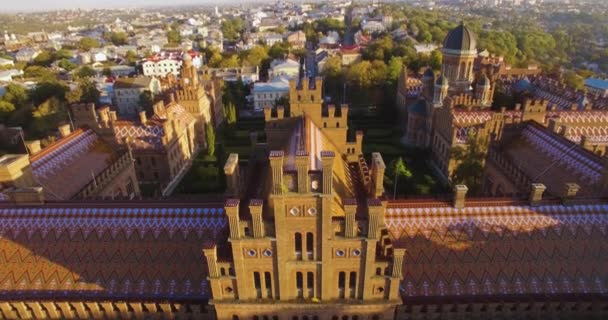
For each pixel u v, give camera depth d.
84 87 150.75
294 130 41.03
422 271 33.41
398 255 26.77
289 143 38.03
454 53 101.56
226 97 135.00
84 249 35.47
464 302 31.52
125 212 36.94
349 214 25.48
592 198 35.72
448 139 82.50
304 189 24.42
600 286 32.88
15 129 118.50
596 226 34.53
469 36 100.00
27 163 44.22
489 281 33.06
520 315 32.19
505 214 35.22
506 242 34.22
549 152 52.03
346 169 40.34
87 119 62.78
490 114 82.12
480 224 34.94
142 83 159.62
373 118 131.38
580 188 43.47
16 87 147.88
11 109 138.00
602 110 79.06
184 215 36.62
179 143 90.50
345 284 28.41
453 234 34.69
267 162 41.50
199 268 34.38
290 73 187.88
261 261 27.53
